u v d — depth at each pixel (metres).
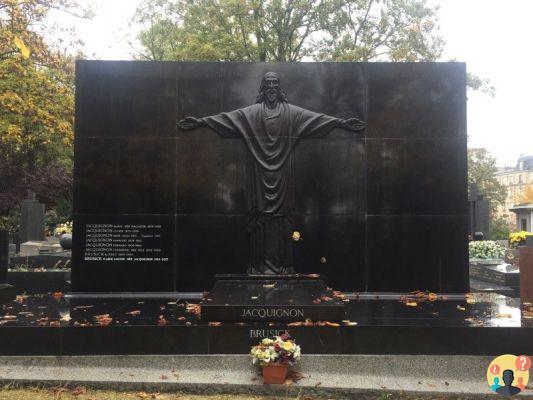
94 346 6.82
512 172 106.75
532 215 39.19
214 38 27.77
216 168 10.06
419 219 10.05
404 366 6.73
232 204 10.04
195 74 10.16
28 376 6.49
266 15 29.72
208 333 6.87
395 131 10.13
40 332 6.81
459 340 6.83
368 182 10.07
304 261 10.01
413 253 10.02
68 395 6.20
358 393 6.32
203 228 10.02
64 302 9.08
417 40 27.34
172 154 10.07
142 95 10.12
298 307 7.20
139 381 6.43
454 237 10.04
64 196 30.11
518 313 7.94
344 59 26.23
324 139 10.10
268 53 31.58
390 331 6.86
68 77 23.22
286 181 9.93
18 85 20.89
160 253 9.99
